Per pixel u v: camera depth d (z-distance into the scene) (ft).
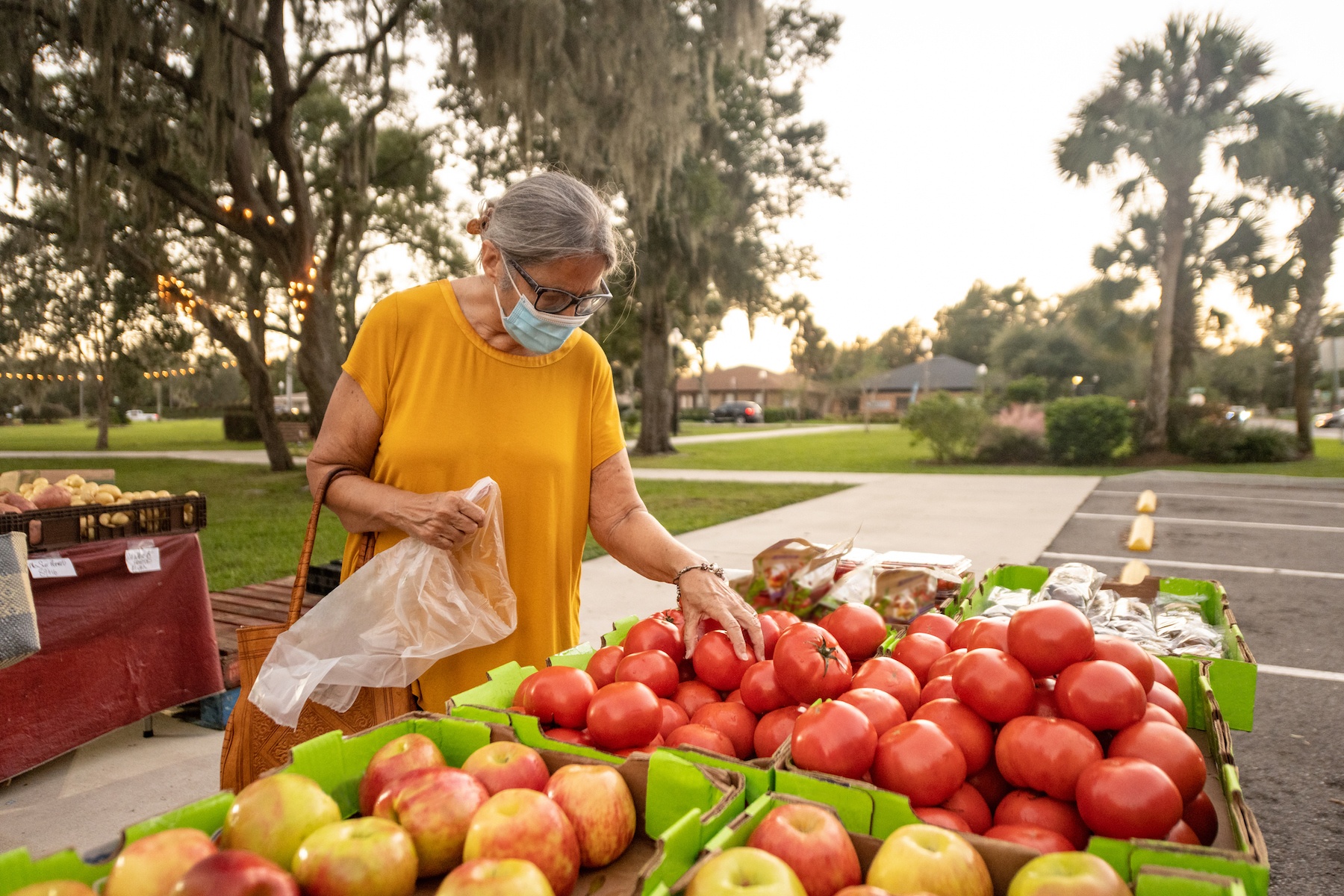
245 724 5.92
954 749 4.28
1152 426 68.08
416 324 6.20
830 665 5.10
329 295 47.70
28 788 10.37
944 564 9.61
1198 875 2.97
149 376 86.89
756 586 7.89
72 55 32.58
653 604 19.11
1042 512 35.65
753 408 199.00
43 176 36.22
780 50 65.31
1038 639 4.62
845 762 4.20
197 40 36.22
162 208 43.34
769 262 76.48
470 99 48.47
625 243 6.54
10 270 52.60
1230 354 144.25
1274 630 17.87
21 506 11.22
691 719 5.45
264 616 15.03
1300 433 71.56
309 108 53.21
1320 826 9.77
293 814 3.40
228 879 2.74
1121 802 3.76
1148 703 4.69
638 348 92.43
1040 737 4.20
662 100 41.81
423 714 4.66
